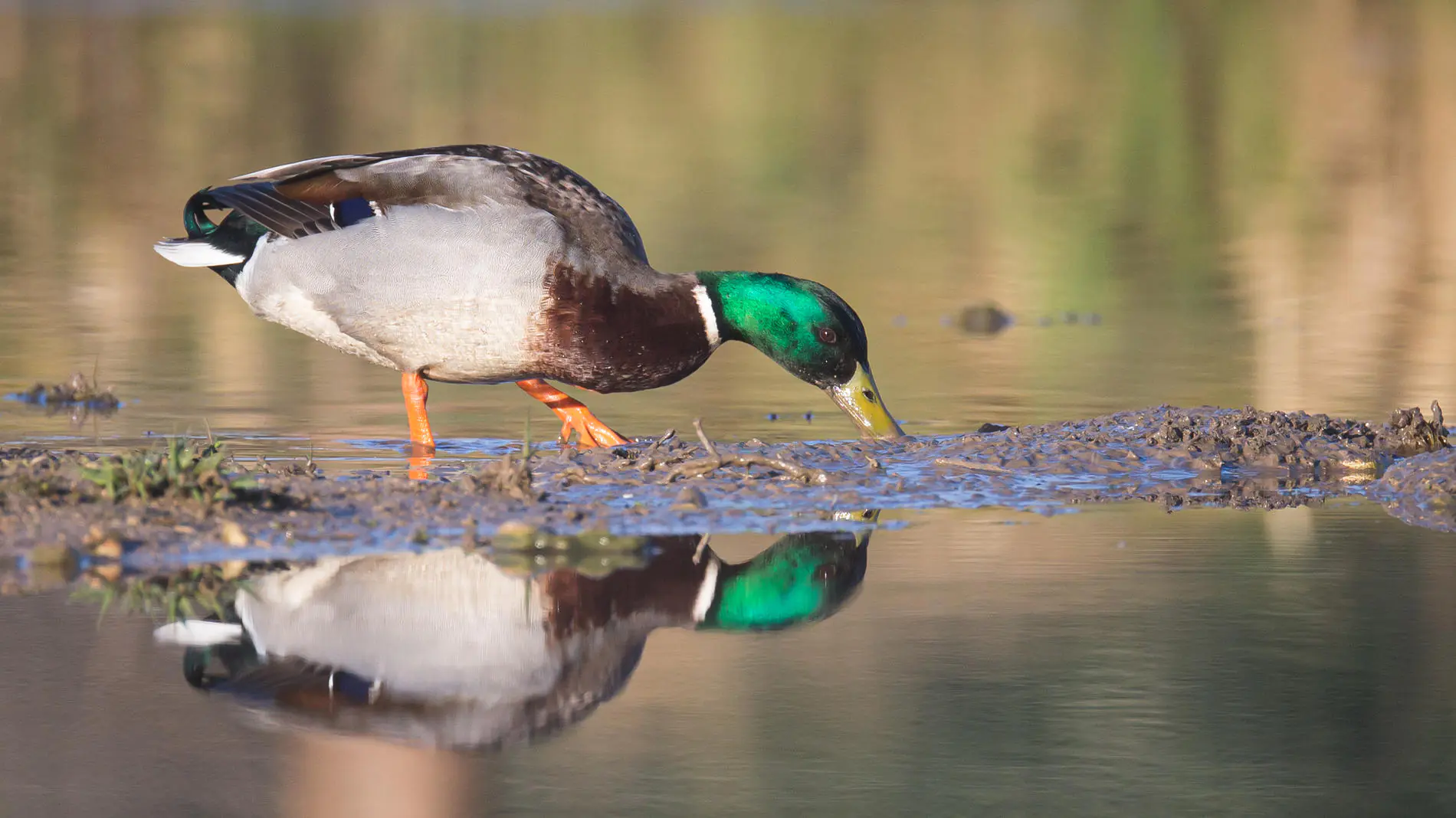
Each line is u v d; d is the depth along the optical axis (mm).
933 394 14672
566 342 11773
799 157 32031
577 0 58469
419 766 6562
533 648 7789
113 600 8242
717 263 21500
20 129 33031
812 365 12273
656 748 6789
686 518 10023
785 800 6316
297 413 13578
